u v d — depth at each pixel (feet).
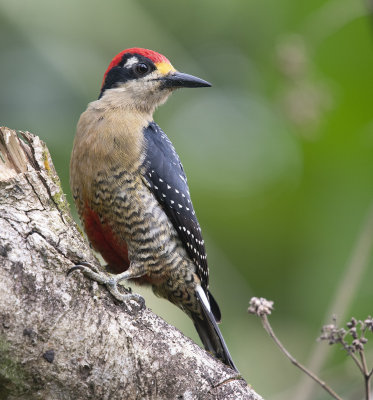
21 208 20.49
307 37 39.73
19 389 19.22
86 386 19.88
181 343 21.53
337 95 41.78
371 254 37.70
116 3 42.52
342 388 34.06
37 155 21.89
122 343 20.52
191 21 49.85
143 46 44.32
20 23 40.60
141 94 30.83
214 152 47.57
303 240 43.19
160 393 20.79
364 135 42.19
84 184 27.50
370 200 42.22
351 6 38.93
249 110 49.11
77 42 41.73
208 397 21.12
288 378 38.32
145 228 27.30
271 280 42.86
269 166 47.01
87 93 42.06
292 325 41.09
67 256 20.45
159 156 27.94
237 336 39.45
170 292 28.63
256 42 49.55
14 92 42.91
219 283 41.81
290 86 35.88
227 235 43.73
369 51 42.60
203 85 31.71
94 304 20.49
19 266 19.40
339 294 32.86
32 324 19.16
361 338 22.82
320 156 42.96
